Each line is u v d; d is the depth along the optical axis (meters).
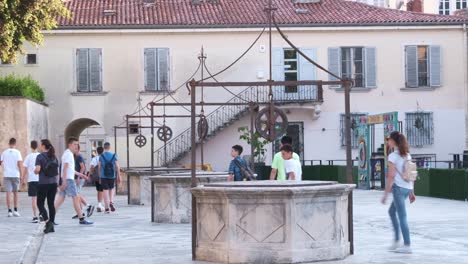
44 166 18.41
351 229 13.35
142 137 42.12
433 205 25.92
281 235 12.09
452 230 17.67
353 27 45.47
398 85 45.97
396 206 13.78
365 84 45.78
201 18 45.34
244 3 47.34
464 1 68.19
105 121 44.94
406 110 46.00
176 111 44.72
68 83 44.84
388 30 45.78
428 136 45.91
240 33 45.00
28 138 38.38
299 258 12.13
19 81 38.66
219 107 44.59
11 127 38.16
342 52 45.69
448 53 46.09
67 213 24.42
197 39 45.06
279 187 12.12
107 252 14.55
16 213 23.55
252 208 12.20
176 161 44.62
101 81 44.94
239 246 12.29
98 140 45.19
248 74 45.09
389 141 13.94
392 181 13.79
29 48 44.66
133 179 28.81
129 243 15.95
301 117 45.53
